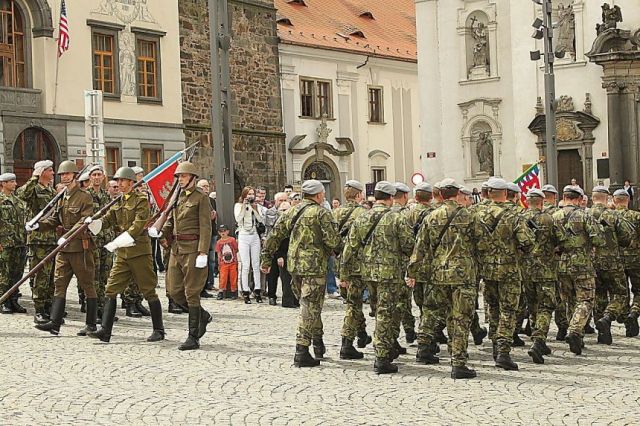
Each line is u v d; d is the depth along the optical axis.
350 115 63.94
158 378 14.02
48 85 42.12
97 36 44.44
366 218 14.93
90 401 12.46
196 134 49.66
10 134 40.66
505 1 51.12
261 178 55.03
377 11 72.50
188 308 16.73
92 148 32.16
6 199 21.41
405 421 11.31
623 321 18.62
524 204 29.17
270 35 56.09
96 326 18.33
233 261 25.09
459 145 52.53
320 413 11.77
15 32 41.66
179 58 48.75
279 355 16.12
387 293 14.63
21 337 17.94
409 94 69.50
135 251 17.33
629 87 47.53
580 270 16.81
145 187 22.69
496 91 51.44
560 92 49.53
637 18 47.66
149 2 47.03
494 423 11.21
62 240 17.66
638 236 18.59
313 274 15.05
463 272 14.19
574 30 49.28
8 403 12.35
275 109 56.31
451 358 14.55
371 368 15.02
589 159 48.72
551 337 18.77
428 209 17.36
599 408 12.02
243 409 11.98
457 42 52.50
